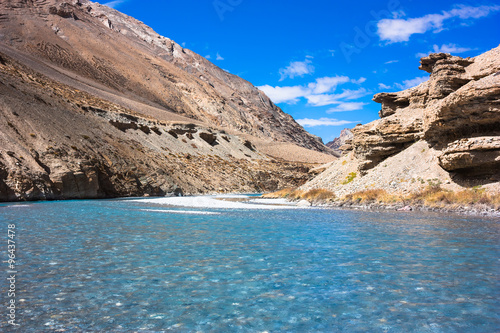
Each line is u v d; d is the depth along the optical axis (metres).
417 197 29.55
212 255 11.73
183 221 21.78
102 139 70.56
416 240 14.41
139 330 5.98
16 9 198.62
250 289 8.20
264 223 20.69
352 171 41.59
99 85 164.75
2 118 49.00
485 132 27.14
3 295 7.60
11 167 42.44
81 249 12.48
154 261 10.83
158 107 187.12
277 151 174.38
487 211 24.64
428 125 31.67
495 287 8.24
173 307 7.07
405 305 7.16
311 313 6.79
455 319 6.47
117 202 43.06
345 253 12.03
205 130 131.38
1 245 12.95
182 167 90.44
